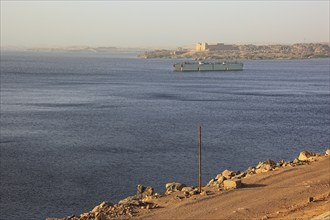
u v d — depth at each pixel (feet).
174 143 250.16
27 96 495.82
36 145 241.96
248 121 336.70
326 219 75.92
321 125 321.73
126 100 469.16
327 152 141.38
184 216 86.48
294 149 240.32
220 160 211.41
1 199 152.46
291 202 93.81
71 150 230.27
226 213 87.71
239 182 104.94
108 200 152.05
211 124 320.50
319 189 101.91
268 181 108.99
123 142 252.42
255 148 240.32
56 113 369.50
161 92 557.33
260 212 88.07
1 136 266.77
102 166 197.16
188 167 196.44
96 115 360.69
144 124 318.04
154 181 174.09
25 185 168.14
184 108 408.67
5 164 199.41
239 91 577.84
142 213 88.99
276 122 333.21
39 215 138.51
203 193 100.53
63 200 151.94
